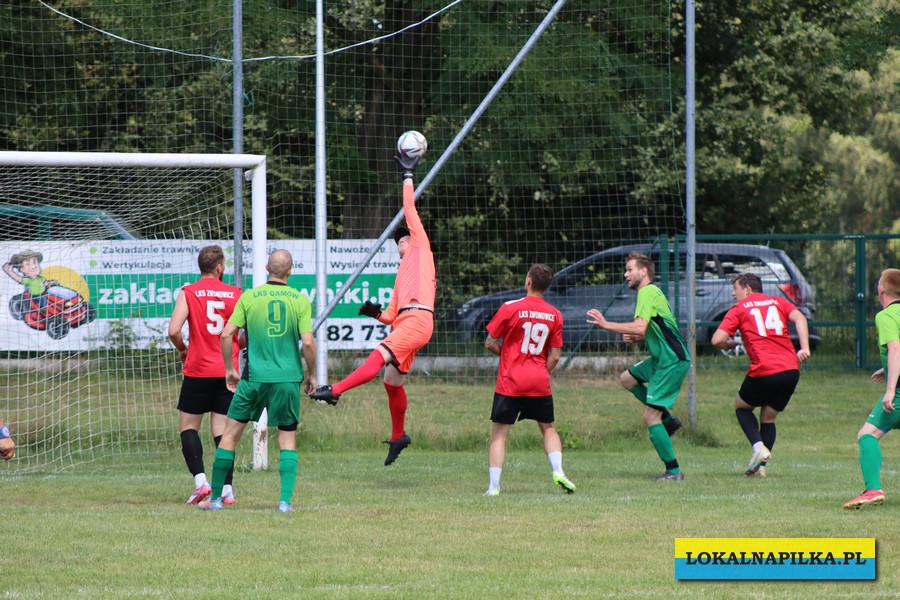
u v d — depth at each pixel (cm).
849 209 9669
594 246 6769
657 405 3075
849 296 6391
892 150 9556
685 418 4228
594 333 5900
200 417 2739
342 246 5328
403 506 2583
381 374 5203
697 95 8219
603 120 5822
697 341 6406
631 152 6619
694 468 3431
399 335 2759
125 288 4616
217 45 5300
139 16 5872
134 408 4225
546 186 6506
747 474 3184
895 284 2616
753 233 8981
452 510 2514
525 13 5559
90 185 4269
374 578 1814
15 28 6031
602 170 6275
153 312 4638
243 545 2088
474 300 5666
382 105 5944
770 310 3188
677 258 6091
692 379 4234
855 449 4150
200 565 1911
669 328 3092
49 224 4422
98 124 6450
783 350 3170
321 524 2323
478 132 5800
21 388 4544
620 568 1897
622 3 5497
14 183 4225
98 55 6291
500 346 2892
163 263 4656
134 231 4597
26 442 3781
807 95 8544
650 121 6600
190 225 4475
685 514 2433
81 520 2381
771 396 3166
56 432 3878
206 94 6206
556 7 3966
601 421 4262
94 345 4572
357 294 5341
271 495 2833
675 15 7531
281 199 6419
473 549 2052
